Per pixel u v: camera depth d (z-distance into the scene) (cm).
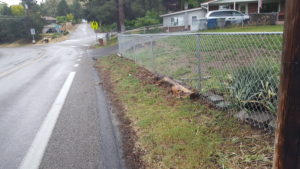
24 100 514
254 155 229
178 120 331
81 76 765
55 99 508
